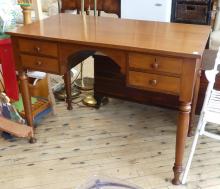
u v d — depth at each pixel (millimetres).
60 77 2922
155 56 1535
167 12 2750
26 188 1775
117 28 1888
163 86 1593
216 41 2721
